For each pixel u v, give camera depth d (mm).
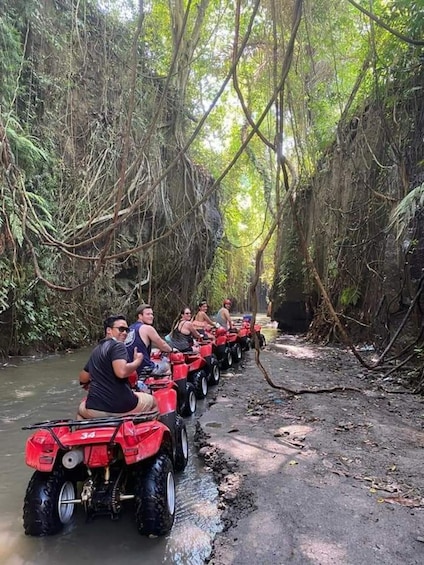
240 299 37219
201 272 20500
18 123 10484
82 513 3736
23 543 3279
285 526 3287
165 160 15648
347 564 2809
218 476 4438
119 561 3066
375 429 5648
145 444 3240
